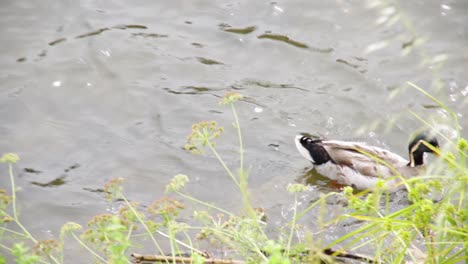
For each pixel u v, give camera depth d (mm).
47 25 17016
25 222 12156
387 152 13852
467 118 14328
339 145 13688
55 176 13281
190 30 17031
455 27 16656
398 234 8008
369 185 13672
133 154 13852
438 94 14906
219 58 16281
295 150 14188
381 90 15211
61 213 12422
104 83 15508
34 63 15891
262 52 16391
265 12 17531
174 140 14203
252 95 15273
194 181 13289
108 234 8625
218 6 17781
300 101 15102
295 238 11766
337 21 17125
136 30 17000
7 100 14914
